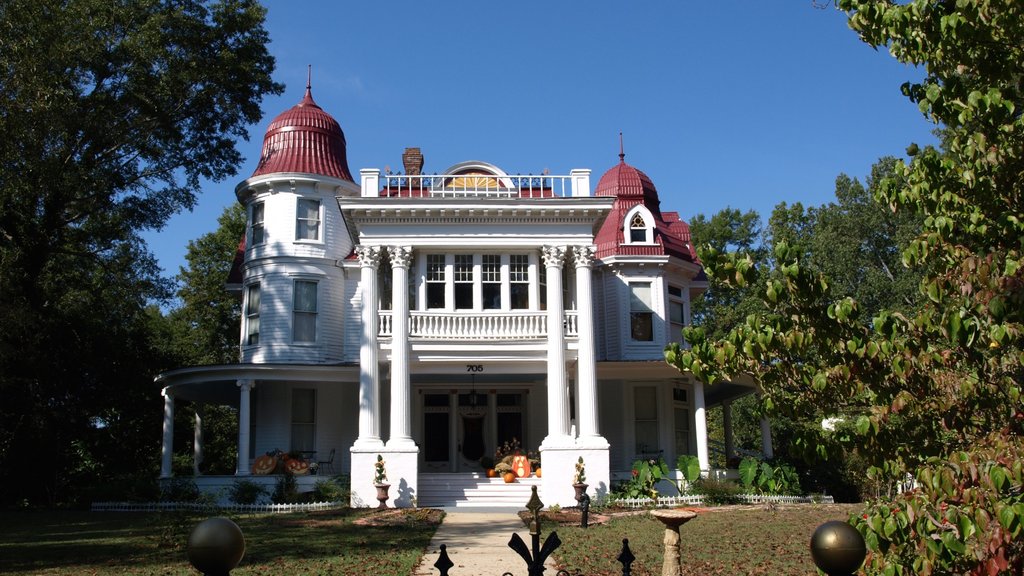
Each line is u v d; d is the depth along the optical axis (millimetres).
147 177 36219
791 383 7914
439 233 28359
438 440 31938
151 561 15219
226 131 36781
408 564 14422
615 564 14375
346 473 30656
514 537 7695
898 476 7758
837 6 8930
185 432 42062
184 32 33625
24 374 32688
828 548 4977
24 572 13992
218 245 52344
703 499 26781
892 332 7234
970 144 7793
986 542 6328
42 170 28594
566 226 28547
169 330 50875
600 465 26875
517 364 28656
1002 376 7289
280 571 13859
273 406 31234
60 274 37062
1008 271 6664
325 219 32812
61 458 36938
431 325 28141
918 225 44781
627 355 32844
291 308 31703
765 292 7488
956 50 8031
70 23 29250
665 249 34094
